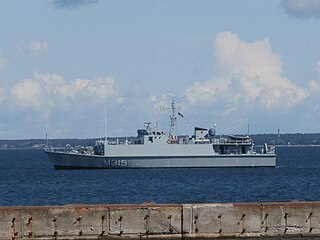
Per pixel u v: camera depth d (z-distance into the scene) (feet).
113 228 357.00
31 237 352.69
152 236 358.84
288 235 364.99
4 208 351.87
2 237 351.25
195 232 360.28
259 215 363.56
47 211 353.51
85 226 355.56
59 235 354.13
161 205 360.89
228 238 361.51
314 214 365.81
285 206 364.99
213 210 361.10
